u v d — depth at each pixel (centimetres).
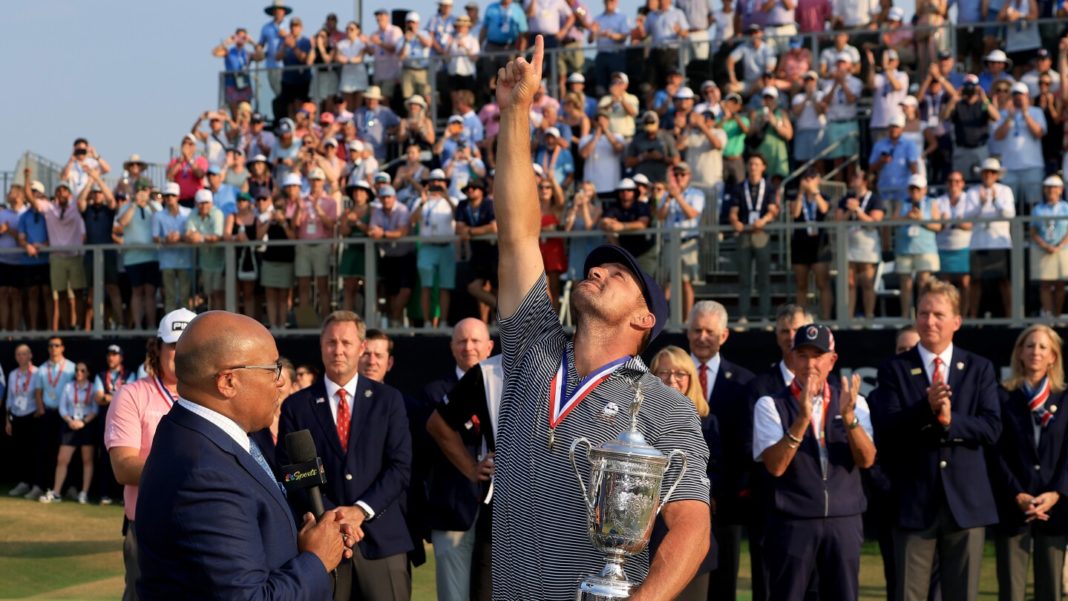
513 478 349
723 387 779
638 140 1441
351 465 629
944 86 1480
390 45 1786
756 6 1641
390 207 1363
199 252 1422
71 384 1450
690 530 330
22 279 1511
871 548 1142
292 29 1858
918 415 717
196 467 338
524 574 342
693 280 1253
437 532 698
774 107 1509
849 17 1609
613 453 323
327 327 648
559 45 1723
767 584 692
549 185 1293
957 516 713
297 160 1647
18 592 1000
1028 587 961
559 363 358
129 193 1562
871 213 1233
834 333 1216
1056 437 780
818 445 684
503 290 375
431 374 1330
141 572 344
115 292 1467
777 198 1262
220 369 351
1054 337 791
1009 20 1541
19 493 1497
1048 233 1175
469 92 1753
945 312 746
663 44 1650
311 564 353
